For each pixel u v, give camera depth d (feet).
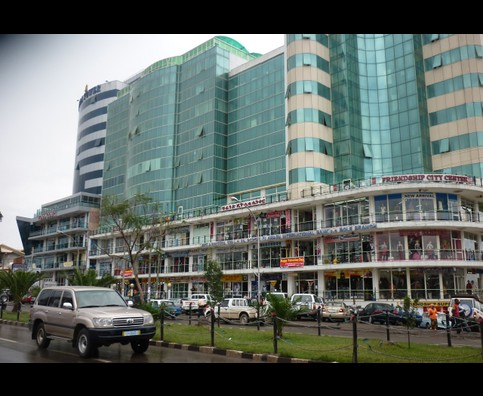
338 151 147.23
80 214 235.61
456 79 143.84
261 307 77.87
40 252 252.01
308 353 38.93
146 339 39.93
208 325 75.61
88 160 291.79
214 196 179.63
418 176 114.01
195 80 200.75
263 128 176.65
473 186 114.32
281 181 164.66
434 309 74.79
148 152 204.44
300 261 127.13
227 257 153.69
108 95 294.46
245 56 207.51
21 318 80.38
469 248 118.42
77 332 39.55
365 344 45.85
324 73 154.10
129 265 190.60
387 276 114.21
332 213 128.16
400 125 147.64
